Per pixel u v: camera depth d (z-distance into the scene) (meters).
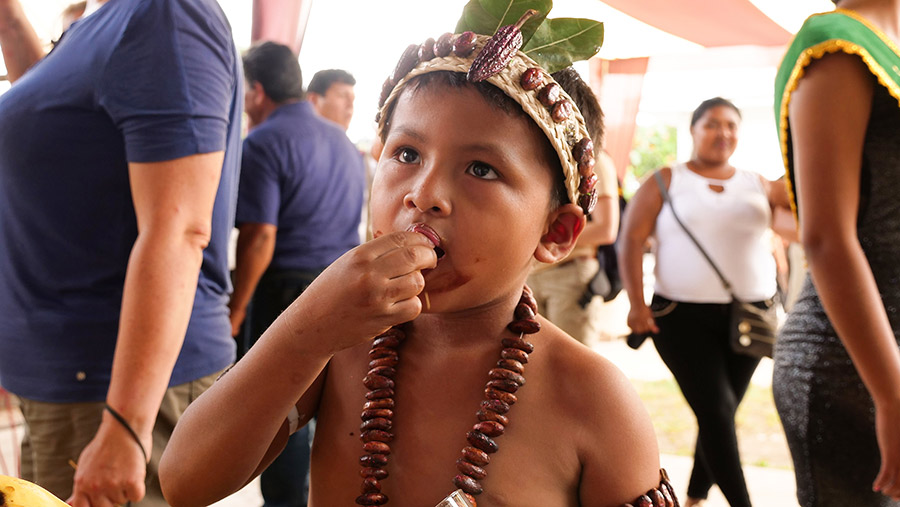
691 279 3.28
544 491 0.91
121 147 1.47
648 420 0.96
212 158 1.48
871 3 1.51
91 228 1.49
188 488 0.90
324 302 0.79
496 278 0.86
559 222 0.94
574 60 0.99
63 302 1.50
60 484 1.53
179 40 1.44
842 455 1.52
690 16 7.30
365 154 5.00
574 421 0.92
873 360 1.37
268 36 5.28
